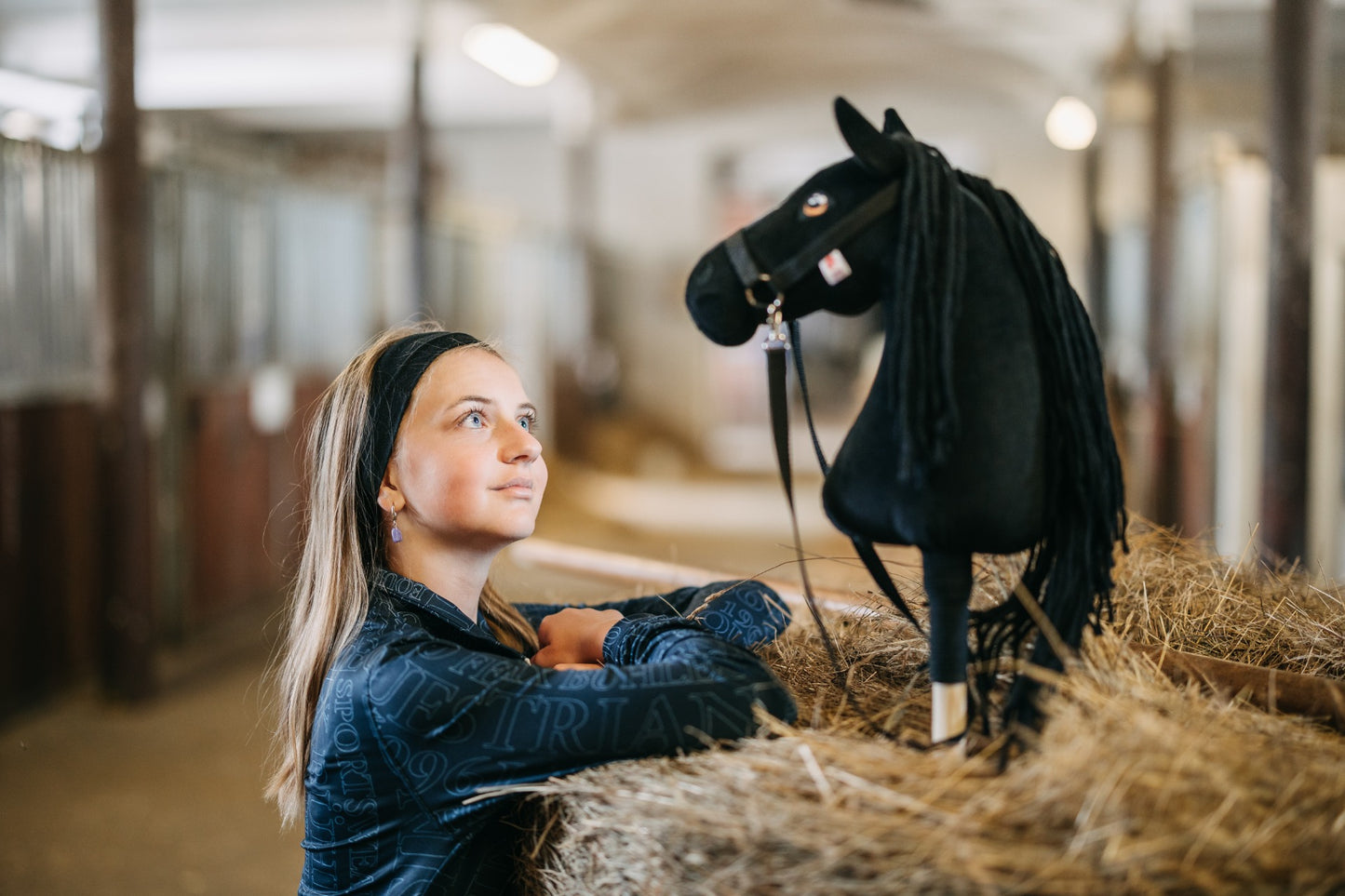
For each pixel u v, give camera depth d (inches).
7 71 303.9
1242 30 296.5
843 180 39.3
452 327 327.3
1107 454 38.9
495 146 490.0
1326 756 38.0
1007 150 449.4
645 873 37.5
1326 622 52.1
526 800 43.3
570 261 432.1
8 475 162.9
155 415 193.0
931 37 329.7
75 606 178.1
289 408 242.1
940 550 37.8
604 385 454.3
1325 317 203.3
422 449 46.3
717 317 40.1
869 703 46.3
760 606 53.5
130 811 128.6
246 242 225.6
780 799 36.4
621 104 403.9
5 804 130.6
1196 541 62.6
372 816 43.4
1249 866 32.2
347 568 47.1
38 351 170.2
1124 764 33.9
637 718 39.9
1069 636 38.2
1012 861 32.5
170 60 356.8
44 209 171.3
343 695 43.2
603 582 78.9
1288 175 148.4
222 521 217.6
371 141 466.3
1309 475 150.6
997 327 37.4
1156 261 231.1
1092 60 305.3
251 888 110.2
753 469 452.4
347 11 336.2
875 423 38.5
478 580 48.7
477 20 281.3
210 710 165.8
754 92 399.9
